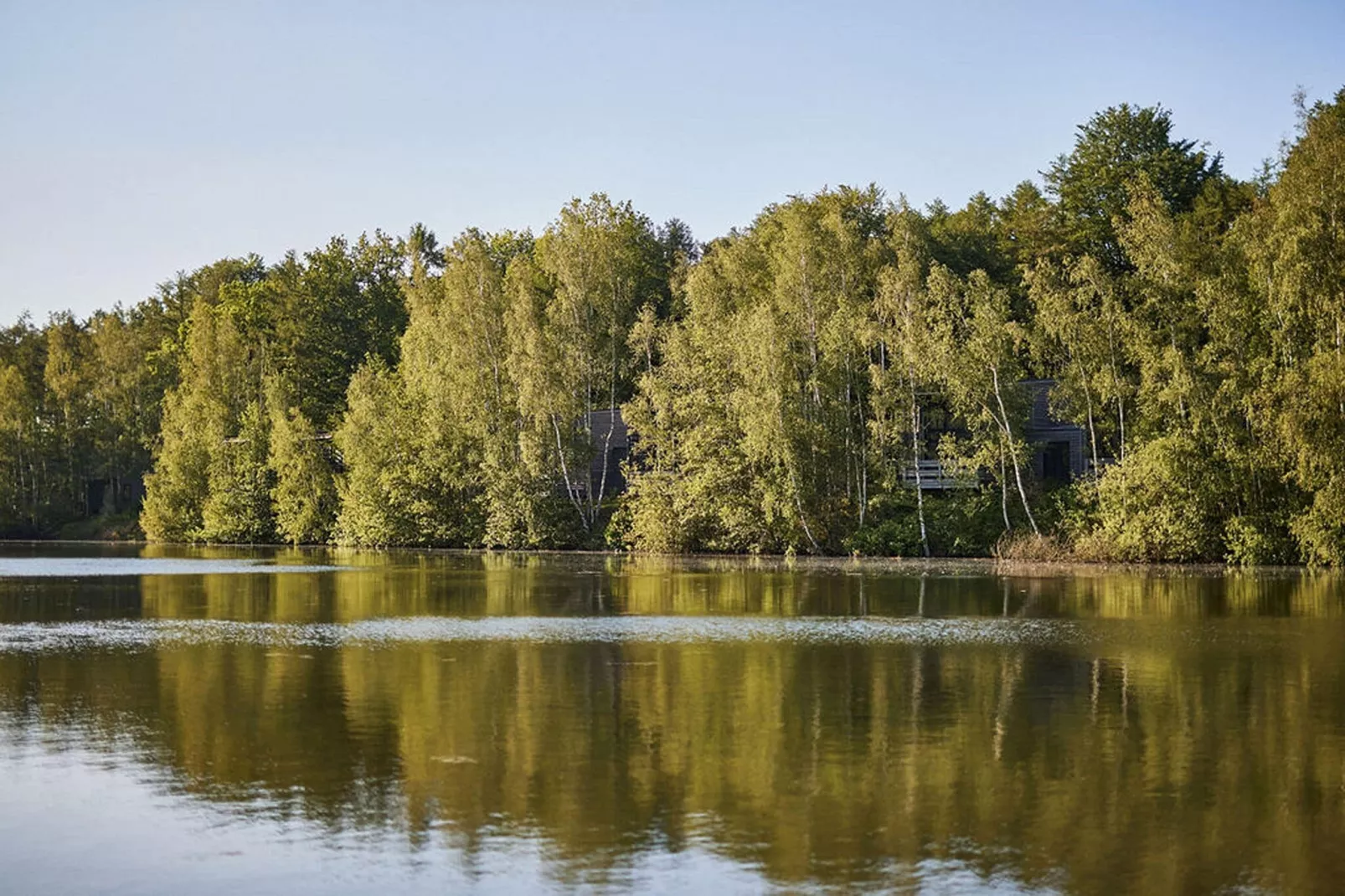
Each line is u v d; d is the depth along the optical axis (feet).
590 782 65.92
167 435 410.93
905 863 53.47
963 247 310.86
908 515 251.19
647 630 127.95
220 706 85.97
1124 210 284.00
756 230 359.46
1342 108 231.71
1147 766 68.59
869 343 250.37
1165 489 210.79
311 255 441.27
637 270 383.04
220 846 56.13
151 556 301.63
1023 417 239.30
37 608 155.22
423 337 329.11
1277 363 204.13
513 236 465.88
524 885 51.24
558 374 297.12
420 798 63.10
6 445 465.88
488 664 104.42
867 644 115.85
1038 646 113.91
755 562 241.96
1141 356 217.56
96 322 564.30
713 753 72.18
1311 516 196.95
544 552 296.71
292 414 380.99
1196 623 130.21
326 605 157.48
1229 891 50.01
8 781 66.39
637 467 286.05
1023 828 57.88
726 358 268.62
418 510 318.45
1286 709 83.71
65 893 50.88
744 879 51.62
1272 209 213.66
